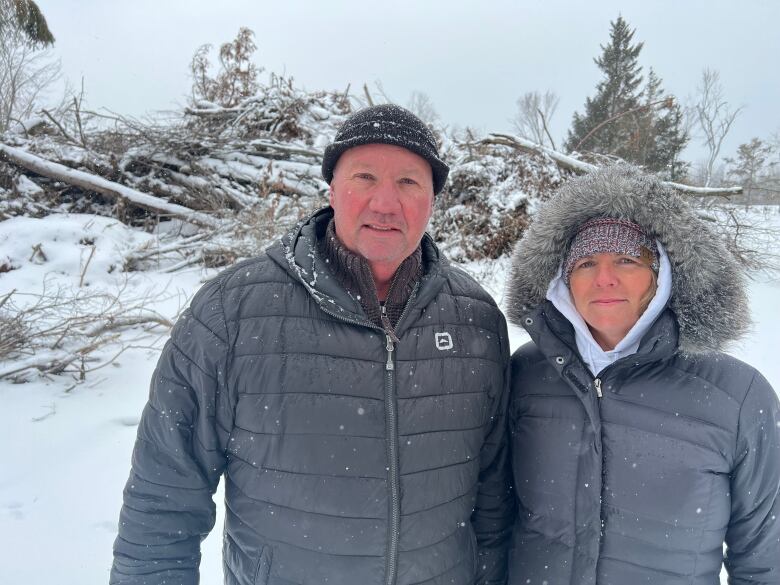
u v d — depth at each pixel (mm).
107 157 8578
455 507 1417
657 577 1353
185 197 8391
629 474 1373
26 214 7691
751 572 1396
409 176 1383
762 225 8000
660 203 1362
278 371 1309
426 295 1434
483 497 1663
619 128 19625
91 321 4664
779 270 6633
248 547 1354
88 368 4422
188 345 1357
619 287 1377
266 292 1380
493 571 1666
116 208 8086
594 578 1388
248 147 9039
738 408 1338
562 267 1525
